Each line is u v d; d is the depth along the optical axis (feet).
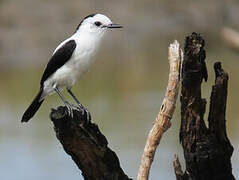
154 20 95.09
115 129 55.57
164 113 23.41
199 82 21.93
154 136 23.67
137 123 57.31
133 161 47.65
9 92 71.15
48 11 90.74
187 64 21.80
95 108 63.21
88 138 22.86
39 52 84.58
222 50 86.17
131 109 62.44
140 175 23.98
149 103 64.39
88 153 23.02
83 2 93.35
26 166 48.75
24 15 89.45
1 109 64.18
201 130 22.34
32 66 82.84
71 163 49.78
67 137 22.76
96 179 23.43
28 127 58.18
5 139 54.65
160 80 75.51
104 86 73.00
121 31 93.56
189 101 22.17
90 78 77.61
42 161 50.01
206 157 22.26
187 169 22.91
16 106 65.36
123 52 90.22
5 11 89.15
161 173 45.24
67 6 92.07
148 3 96.53
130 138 52.85
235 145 50.26
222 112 22.21
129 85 73.20
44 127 58.23
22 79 77.00
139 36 93.50
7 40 85.71
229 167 22.68
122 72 80.89
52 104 65.26
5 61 83.97
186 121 22.38
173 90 23.21
